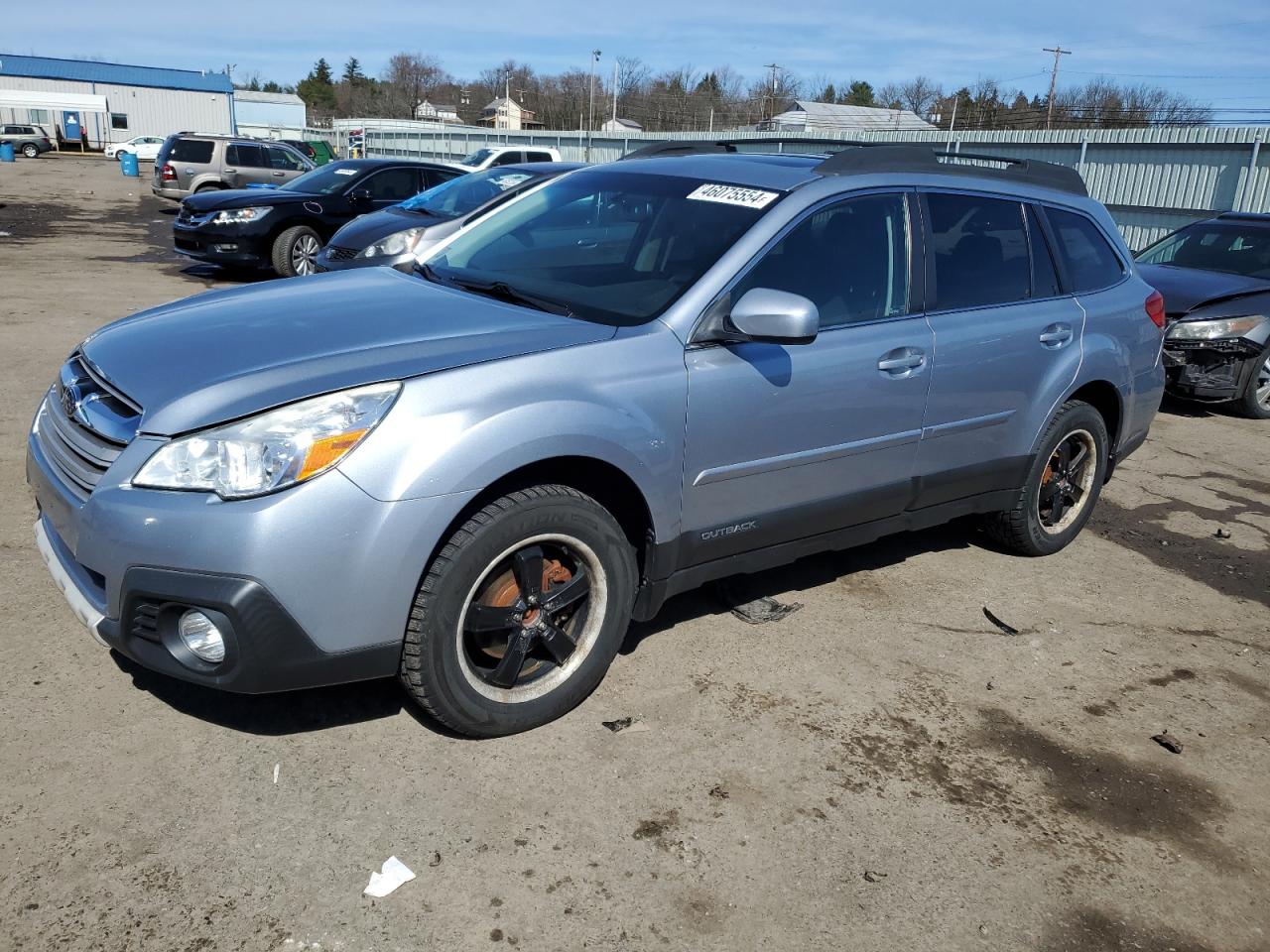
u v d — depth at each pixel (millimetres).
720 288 3350
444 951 2297
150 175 37531
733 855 2695
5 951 2176
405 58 122375
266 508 2525
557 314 3355
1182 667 4016
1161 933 2584
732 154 4363
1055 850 2850
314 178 13195
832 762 3148
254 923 2322
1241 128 17453
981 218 4301
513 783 2898
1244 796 3189
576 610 3217
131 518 2564
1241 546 5465
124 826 2586
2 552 4043
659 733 3207
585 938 2373
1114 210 19938
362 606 2664
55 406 3143
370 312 3285
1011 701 3625
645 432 3107
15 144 49062
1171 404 9094
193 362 2881
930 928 2512
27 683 3158
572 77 102688
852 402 3695
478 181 10258
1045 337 4434
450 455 2699
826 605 4270
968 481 4359
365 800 2768
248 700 3180
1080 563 5043
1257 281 8664
